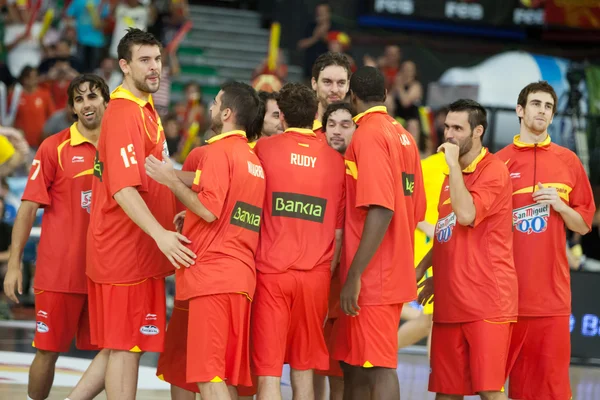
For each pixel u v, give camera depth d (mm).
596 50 32656
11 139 21000
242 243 9922
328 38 29391
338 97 11188
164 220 10492
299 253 10086
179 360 10938
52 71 25891
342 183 10367
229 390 10266
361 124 10250
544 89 11227
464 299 10469
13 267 11602
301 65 32406
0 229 20938
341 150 10750
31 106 24641
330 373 11219
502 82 32125
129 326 10227
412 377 15617
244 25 32812
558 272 11164
